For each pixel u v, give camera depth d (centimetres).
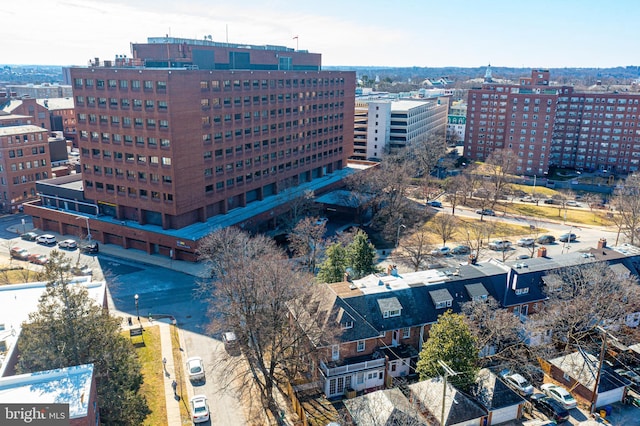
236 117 9769
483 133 19350
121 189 9200
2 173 11481
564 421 4759
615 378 5066
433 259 8900
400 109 18650
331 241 8612
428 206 12838
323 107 12788
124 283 7725
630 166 18512
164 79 8081
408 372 5450
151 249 8906
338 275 6562
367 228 10706
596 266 6450
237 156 9962
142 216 9119
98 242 9506
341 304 5341
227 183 9819
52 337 4000
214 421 4672
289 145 11631
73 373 3800
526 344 5766
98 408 3944
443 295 5741
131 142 8781
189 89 8494
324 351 5069
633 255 7219
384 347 5447
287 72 11100
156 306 6981
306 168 12494
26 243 9531
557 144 19625
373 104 18200
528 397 5106
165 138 8356
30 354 3941
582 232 11150
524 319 6131
